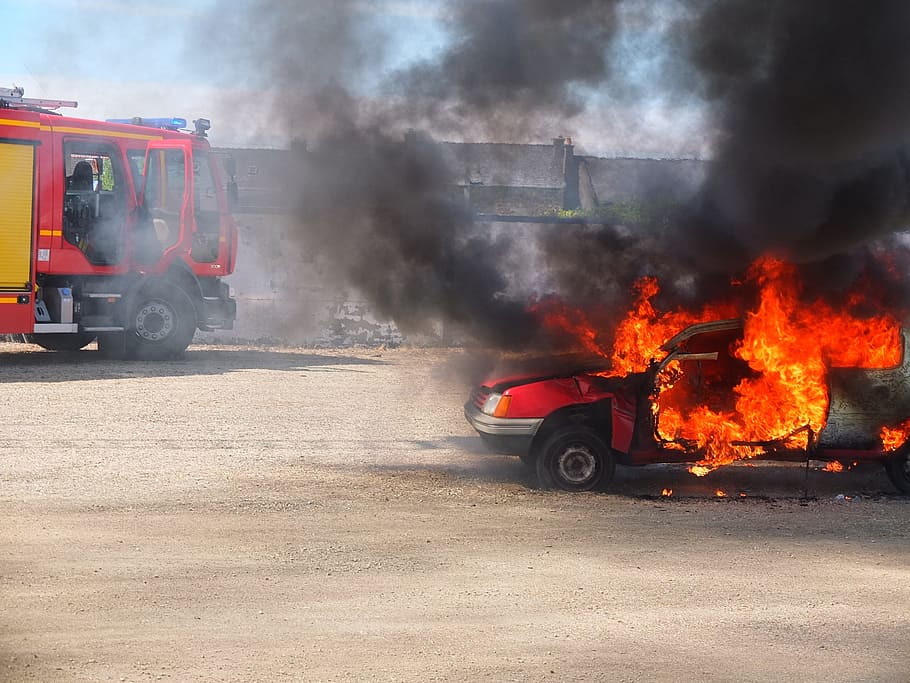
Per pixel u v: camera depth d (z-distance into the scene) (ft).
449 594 22.50
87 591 22.07
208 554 25.14
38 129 61.52
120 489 31.91
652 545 27.09
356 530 27.84
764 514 31.19
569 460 33.55
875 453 34.12
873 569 25.38
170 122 68.39
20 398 49.62
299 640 19.42
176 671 17.71
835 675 18.31
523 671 18.07
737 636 20.22
